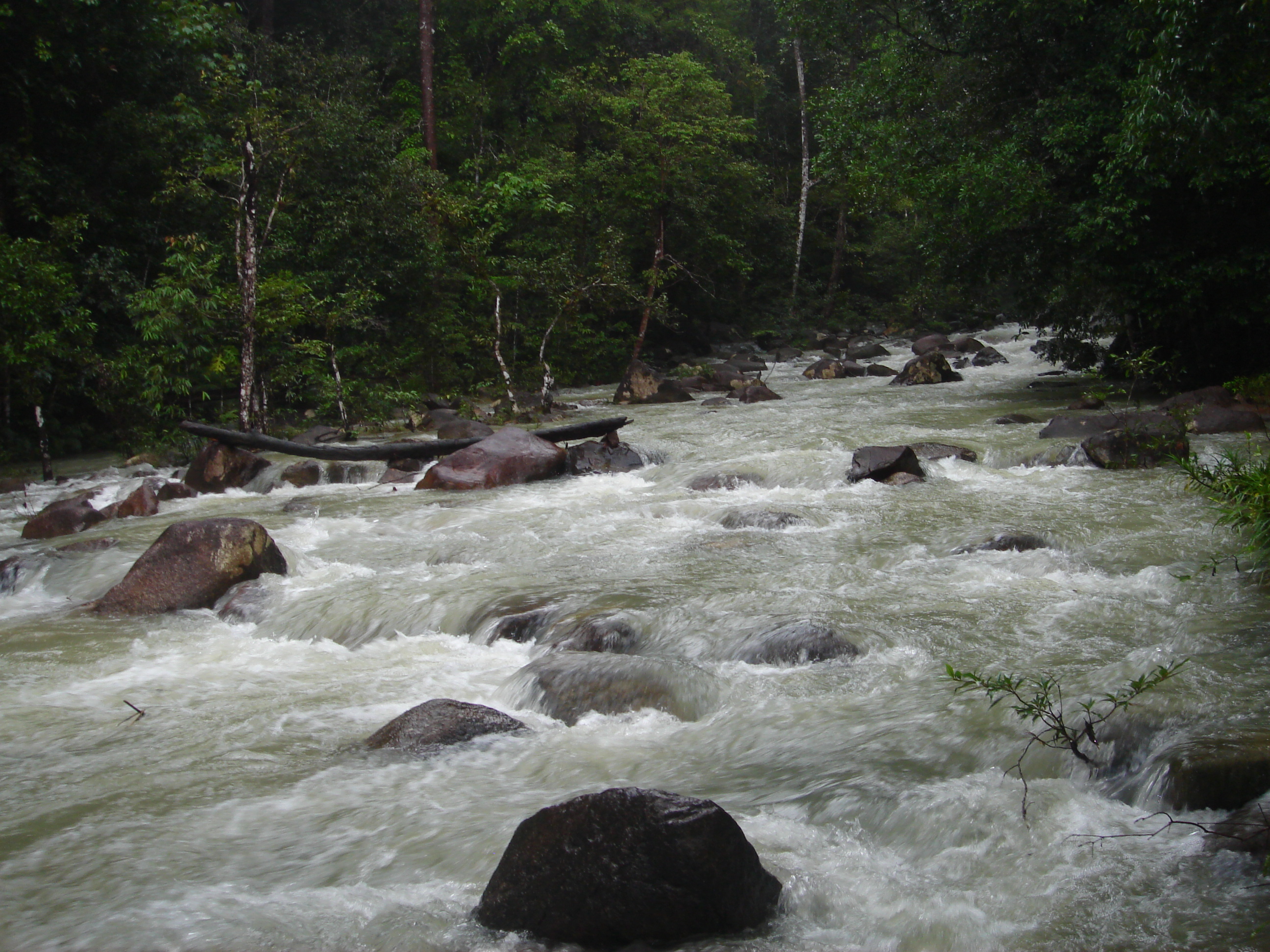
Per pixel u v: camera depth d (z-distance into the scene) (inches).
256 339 707.4
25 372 614.2
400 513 446.0
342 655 283.6
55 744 223.8
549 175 1082.7
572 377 1047.0
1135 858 146.2
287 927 142.6
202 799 190.4
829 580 306.3
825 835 163.6
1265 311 588.4
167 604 335.3
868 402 751.7
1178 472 425.1
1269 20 362.6
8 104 724.0
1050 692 205.5
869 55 810.2
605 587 308.8
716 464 495.8
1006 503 389.7
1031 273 679.1
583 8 1363.2
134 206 796.6
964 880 147.0
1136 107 455.8
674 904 135.2
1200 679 198.7
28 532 462.9
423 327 940.6
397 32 1359.5
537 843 141.3
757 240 1450.5
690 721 220.4
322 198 905.5
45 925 147.4
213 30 863.7
